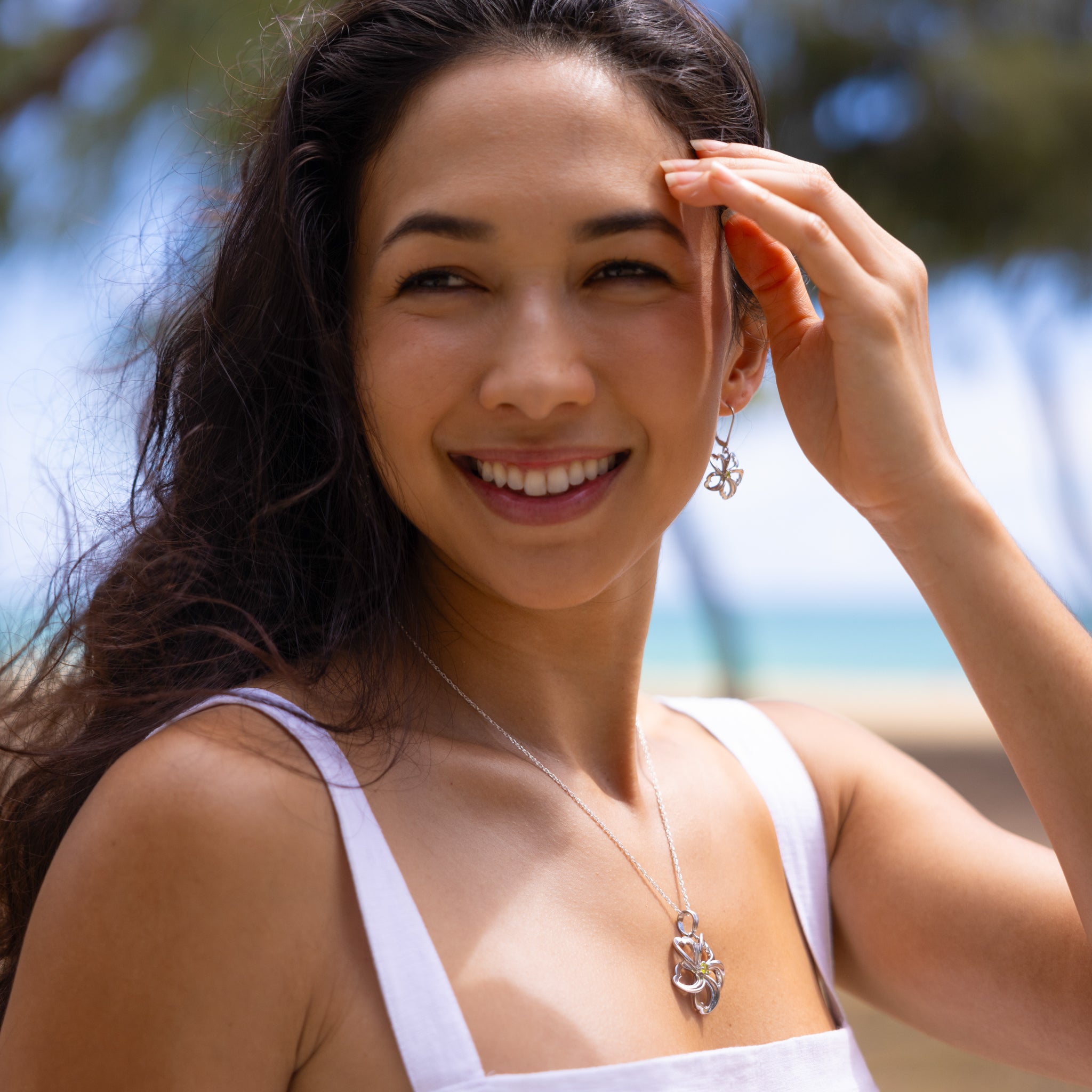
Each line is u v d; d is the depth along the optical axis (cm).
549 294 77
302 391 82
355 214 80
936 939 88
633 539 80
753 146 84
